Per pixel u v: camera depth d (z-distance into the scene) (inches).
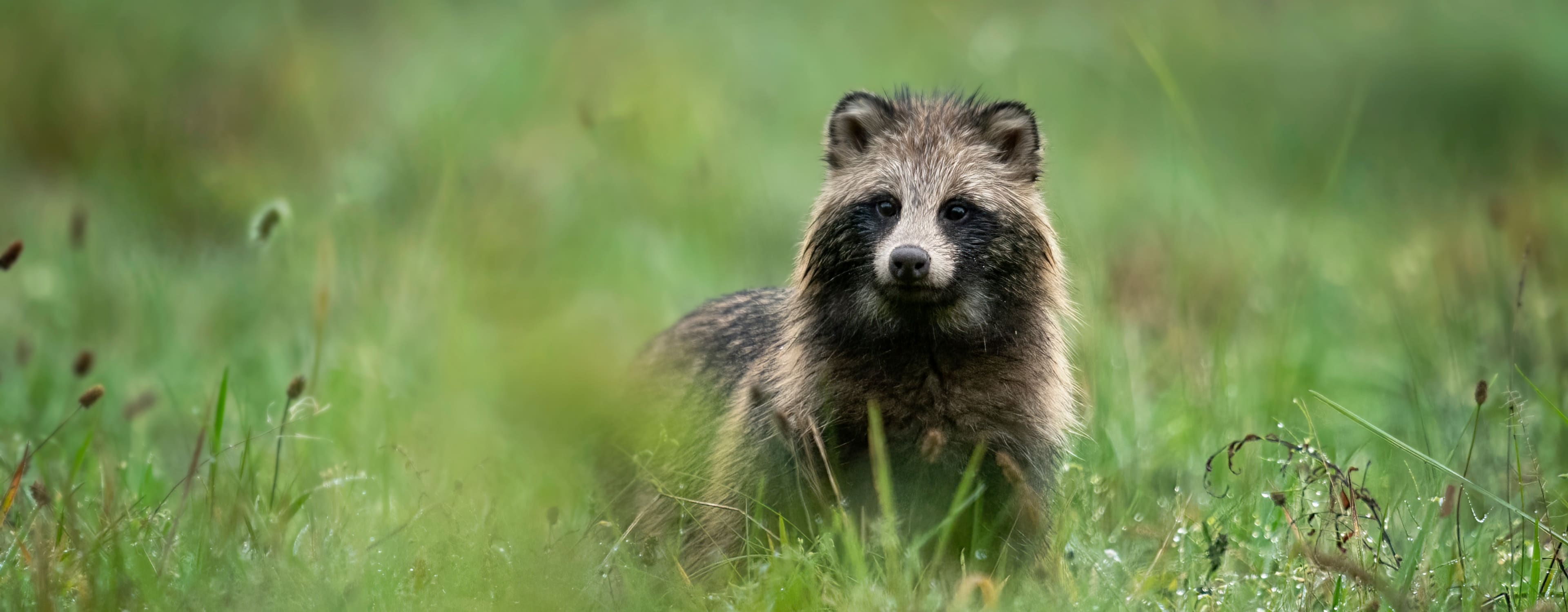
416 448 414.6
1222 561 317.1
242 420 413.7
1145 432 426.6
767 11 1034.1
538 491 387.9
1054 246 367.6
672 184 711.1
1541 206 713.0
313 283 575.8
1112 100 906.7
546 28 909.2
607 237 665.6
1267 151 860.6
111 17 952.9
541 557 316.2
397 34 1007.6
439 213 601.6
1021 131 367.2
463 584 304.5
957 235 346.9
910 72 957.8
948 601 307.6
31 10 922.7
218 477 388.2
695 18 1005.2
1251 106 925.2
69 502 311.4
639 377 427.8
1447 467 354.0
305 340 513.7
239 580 297.0
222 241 712.4
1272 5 990.4
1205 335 536.4
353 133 824.9
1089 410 415.2
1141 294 572.7
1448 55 933.2
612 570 323.0
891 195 352.2
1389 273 579.2
